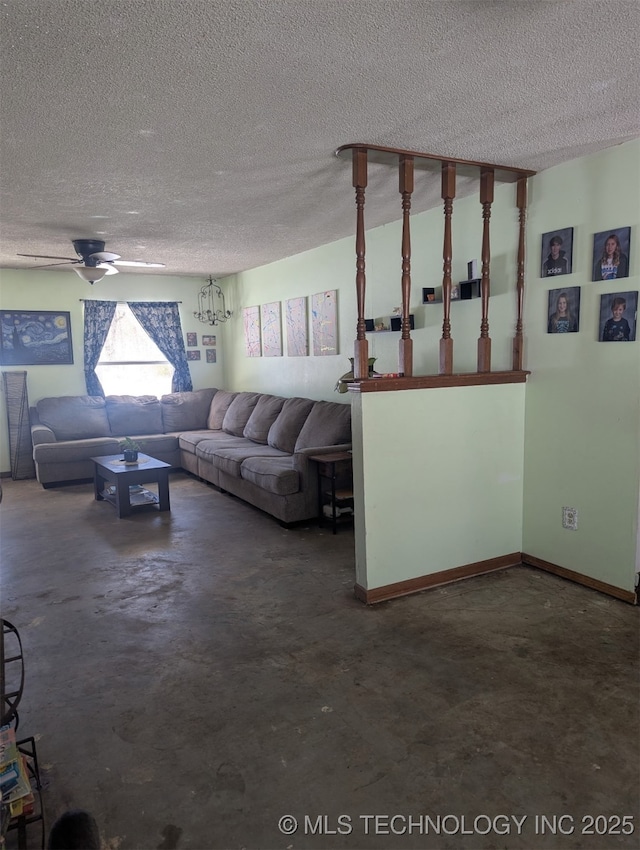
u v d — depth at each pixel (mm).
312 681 2371
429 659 2516
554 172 3184
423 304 4199
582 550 3256
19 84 2076
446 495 3301
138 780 1842
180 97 2221
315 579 3449
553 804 1706
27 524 4672
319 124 2523
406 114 2432
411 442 3146
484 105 2354
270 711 2180
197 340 7500
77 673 2473
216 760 1924
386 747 1963
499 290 3570
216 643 2711
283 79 2086
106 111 2334
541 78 2121
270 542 4137
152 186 3395
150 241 5000
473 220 3695
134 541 4215
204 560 3803
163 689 2344
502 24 1749
